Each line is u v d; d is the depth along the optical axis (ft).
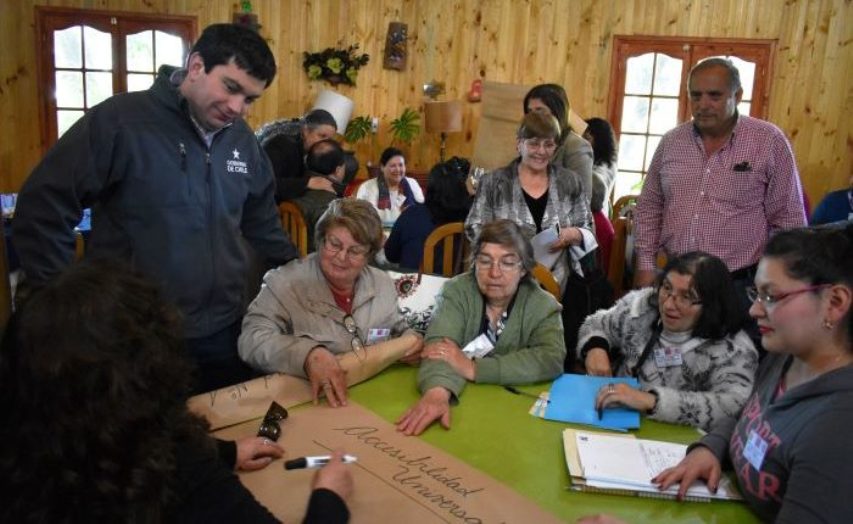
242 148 5.90
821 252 3.45
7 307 3.80
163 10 18.89
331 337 5.71
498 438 4.51
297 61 20.02
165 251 5.41
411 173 20.98
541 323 5.91
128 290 2.52
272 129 15.02
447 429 4.61
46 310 2.38
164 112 5.32
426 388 5.07
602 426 4.74
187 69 5.20
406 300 6.80
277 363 5.18
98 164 5.10
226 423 4.54
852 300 3.39
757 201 7.39
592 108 20.13
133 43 18.92
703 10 19.16
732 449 4.06
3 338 2.42
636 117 20.03
